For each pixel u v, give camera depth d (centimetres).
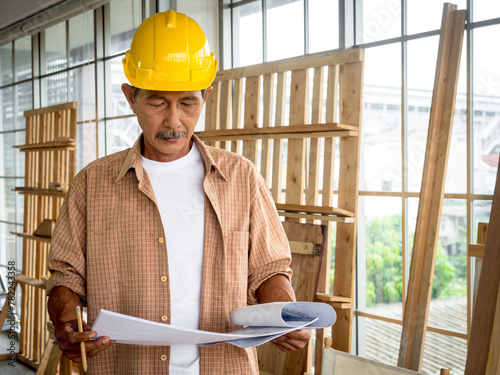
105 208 131
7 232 359
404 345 218
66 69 336
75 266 132
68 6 328
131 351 129
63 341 109
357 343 258
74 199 134
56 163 336
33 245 343
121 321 95
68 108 333
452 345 221
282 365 244
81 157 330
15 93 357
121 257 129
